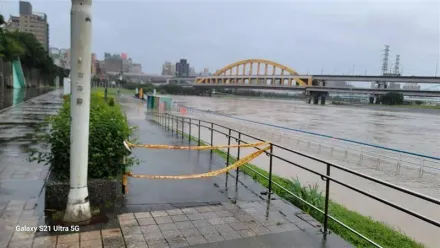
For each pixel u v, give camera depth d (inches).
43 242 147.3
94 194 188.7
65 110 236.5
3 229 157.4
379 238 208.2
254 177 288.5
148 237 158.1
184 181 255.9
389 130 1547.7
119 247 147.2
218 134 827.4
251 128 1084.5
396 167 542.6
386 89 3804.1
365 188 394.3
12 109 885.8
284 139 835.4
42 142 400.5
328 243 160.1
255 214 193.6
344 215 247.6
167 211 191.6
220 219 184.2
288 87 4562.0
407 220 284.2
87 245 146.9
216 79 5457.7
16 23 5497.1
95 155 189.6
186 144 473.7
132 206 195.8
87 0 153.6
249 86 4867.1
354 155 639.8
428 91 3481.8
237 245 154.8
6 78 2073.1
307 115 2325.3
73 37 154.1
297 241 161.0
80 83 158.7
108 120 205.9
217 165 321.4
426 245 222.7
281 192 253.1
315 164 531.8
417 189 423.8
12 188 219.3
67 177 187.3
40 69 3373.5
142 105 1823.3
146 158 341.7
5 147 365.4
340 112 2979.8
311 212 222.8
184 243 154.4
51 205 179.3
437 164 565.3
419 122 2215.8
